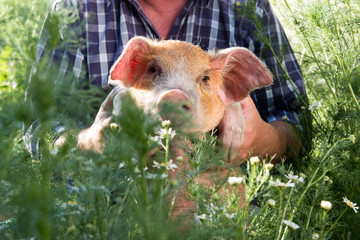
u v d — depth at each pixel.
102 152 1.48
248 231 1.84
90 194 1.45
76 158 1.43
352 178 2.69
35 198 0.92
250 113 3.16
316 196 2.31
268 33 3.96
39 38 1.15
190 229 1.50
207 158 2.08
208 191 2.01
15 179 1.18
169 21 3.89
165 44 2.76
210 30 3.90
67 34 1.26
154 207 1.31
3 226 1.37
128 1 3.79
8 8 1.18
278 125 3.64
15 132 1.10
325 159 2.74
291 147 3.29
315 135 3.47
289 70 4.04
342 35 3.42
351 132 3.14
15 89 1.14
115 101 2.62
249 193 1.87
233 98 2.89
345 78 3.16
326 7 3.40
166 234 1.09
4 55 1.16
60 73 1.16
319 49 3.75
